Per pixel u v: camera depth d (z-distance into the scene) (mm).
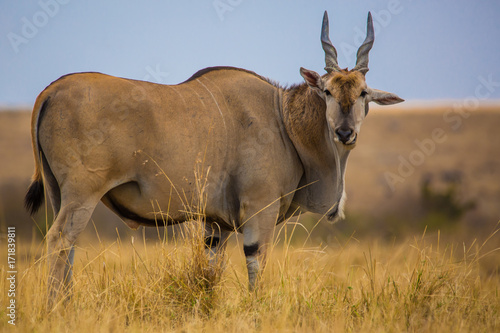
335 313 16969
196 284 18016
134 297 17203
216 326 15492
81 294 17484
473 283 20703
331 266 22891
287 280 18672
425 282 18469
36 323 15258
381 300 17781
